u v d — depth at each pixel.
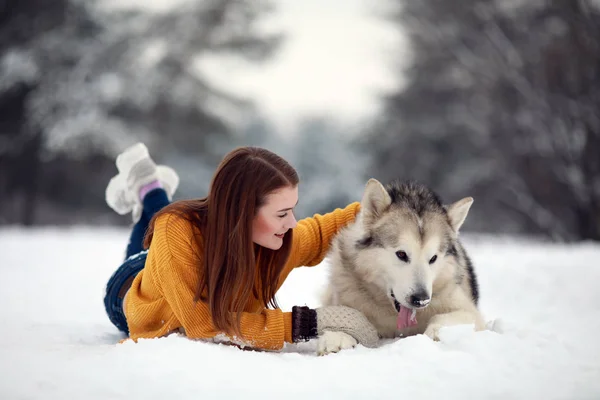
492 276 6.27
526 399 2.35
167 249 3.17
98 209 27.50
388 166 27.12
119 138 25.64
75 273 7.39
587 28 20.72
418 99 26.59
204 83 28.56
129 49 27.30
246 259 3.11
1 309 4.81
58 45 26.20
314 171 29.62
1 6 26.50
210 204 3.16
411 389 2.46
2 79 25.58
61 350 3.04
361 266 3.79
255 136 33.16
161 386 2.41
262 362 2.76
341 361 2.79
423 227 3.64
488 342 2.93
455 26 24.00
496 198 23.94
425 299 3.40
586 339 3.47
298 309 3.24
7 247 10.02
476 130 24.22
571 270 6.08
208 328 3.15
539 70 22.44
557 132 21.80
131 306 3.43
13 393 2.34
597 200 21.08
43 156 25.55
